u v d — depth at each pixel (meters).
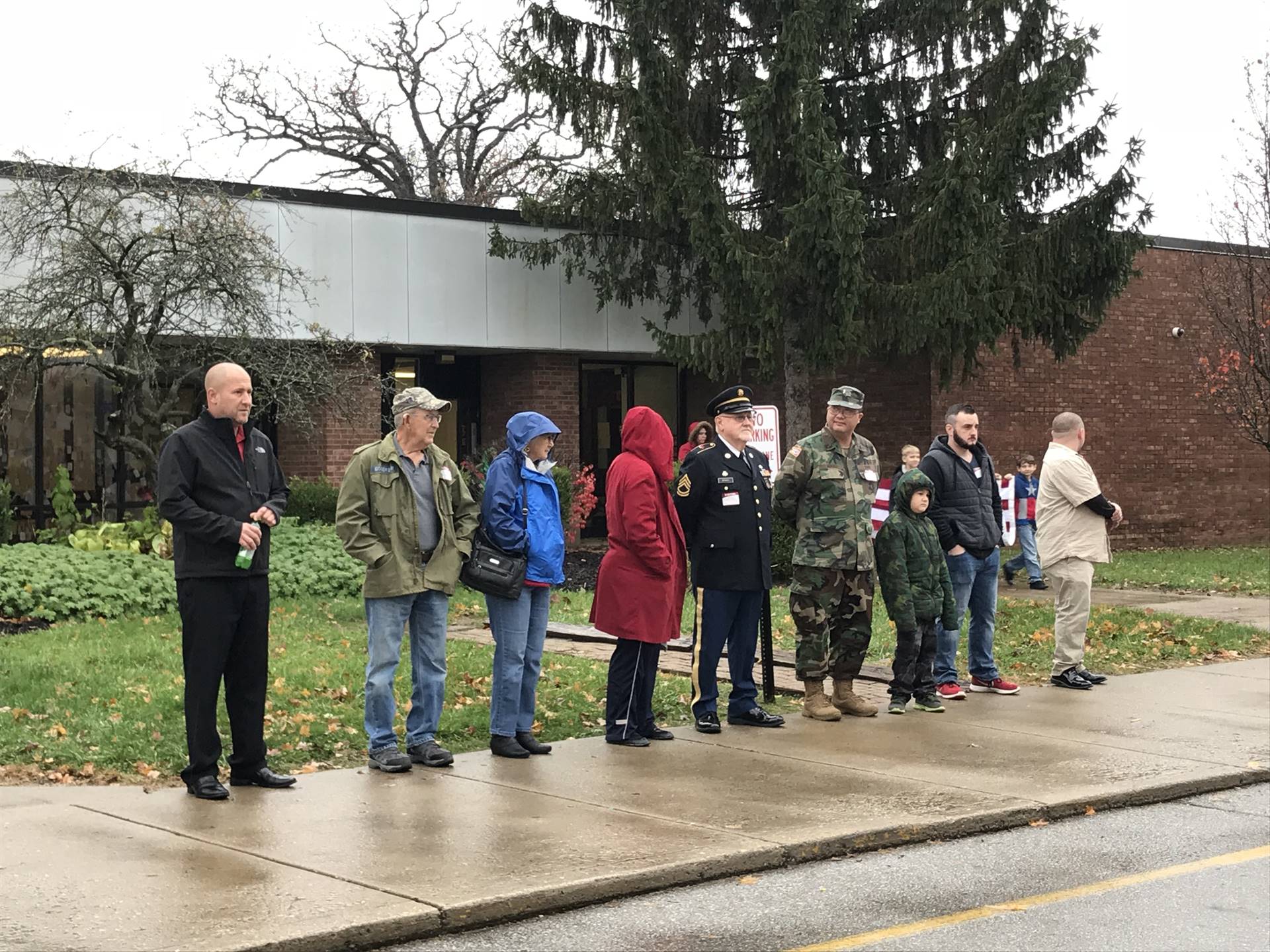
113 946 4.87
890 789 7.52
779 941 5.24
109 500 20.27
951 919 5.52
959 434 10.33
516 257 21.80
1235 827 7.15
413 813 6.85
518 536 8.12
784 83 19.69
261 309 17.36
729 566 9.05
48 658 10.56
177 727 8.53
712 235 19.89
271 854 6.06
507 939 5.28
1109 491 26.17
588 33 20.98
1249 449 28.31
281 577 15.71
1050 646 13.18
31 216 16.50
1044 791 7.54
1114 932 5.36
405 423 7.93
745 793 7.38
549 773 7.85
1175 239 27.02
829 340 20.05
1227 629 14.38
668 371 26.80
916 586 9.88
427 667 8.05
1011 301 20.34
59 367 19.81
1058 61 20.00
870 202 21.80
